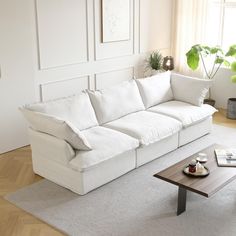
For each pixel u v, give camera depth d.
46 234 3.17
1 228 3.25
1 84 4.60
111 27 5.91
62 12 5.19
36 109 3.96
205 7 6.43
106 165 3.87
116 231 3.19
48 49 5.14
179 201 3.38
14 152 4.84
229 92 6.49
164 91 5.33
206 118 5.21
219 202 3.61
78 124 4.17
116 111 4.63
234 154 3.82
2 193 3.83
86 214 3.44
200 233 3.14
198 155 3.81
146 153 4.36
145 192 3.80
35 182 4.03
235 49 5.98
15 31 4.58
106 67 6.04
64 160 3.72
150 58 6.61
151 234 3.14
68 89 5.55
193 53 6.12
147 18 6.50
